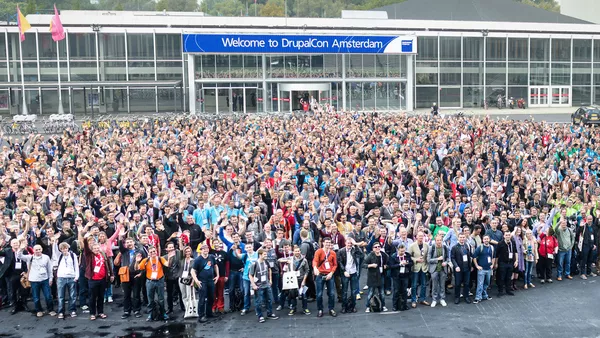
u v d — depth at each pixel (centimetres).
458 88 7488
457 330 1577
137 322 1644
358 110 7062
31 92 6569
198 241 1808
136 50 6819
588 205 2080
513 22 8050
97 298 1675
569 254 2025
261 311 1645
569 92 7788
